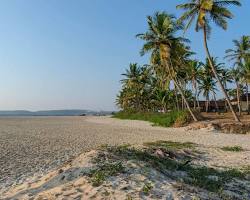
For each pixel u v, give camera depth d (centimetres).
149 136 2703
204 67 6034
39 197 747
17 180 1059
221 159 1472
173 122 4066
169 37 3869
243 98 7519
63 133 3019
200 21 3338
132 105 9331
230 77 6156
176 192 773
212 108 7881
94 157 1015
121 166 926
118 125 4662
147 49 3916
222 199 795
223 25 3400
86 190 768
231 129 3222
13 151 1712
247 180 1064
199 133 3075
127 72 7056
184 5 3400
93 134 2889
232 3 3338
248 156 1568
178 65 4466
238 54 5247
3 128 3944
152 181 835
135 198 713
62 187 797
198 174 1044
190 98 7662
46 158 1499
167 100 5884
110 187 778
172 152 1427
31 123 5688
